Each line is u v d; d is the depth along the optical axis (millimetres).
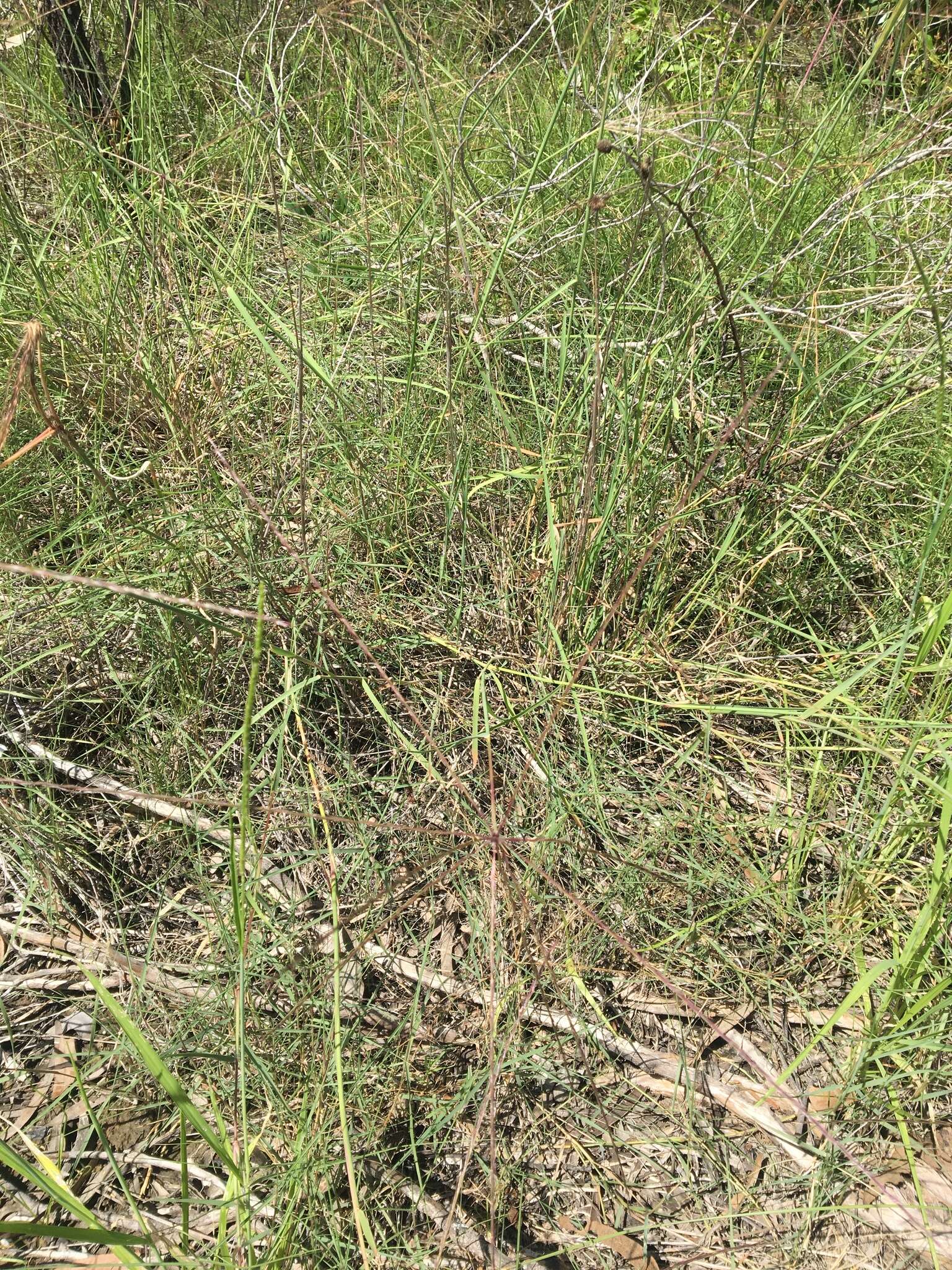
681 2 2902
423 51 2617
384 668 1959
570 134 2627
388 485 2176
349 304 2508
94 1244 1312
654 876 1704
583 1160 1438
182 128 3082
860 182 2424
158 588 1896
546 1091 1508
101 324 2359
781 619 2094
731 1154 1452
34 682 1904
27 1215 1337
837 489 2205
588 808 1780
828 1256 1361
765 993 1618
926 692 1911
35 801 1713
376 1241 1317
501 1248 1339
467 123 2832
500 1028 1533
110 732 1822
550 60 3035
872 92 2795
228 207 2746
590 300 2385
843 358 2010
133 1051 1442
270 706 1475
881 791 1827
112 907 1677
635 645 2002
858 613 2156
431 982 1609
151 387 2135
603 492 2039
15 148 2869
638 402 2037
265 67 2492
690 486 1950
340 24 2613
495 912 1422
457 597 2062
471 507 2203
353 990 1579
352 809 1752
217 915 1544
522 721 1877
